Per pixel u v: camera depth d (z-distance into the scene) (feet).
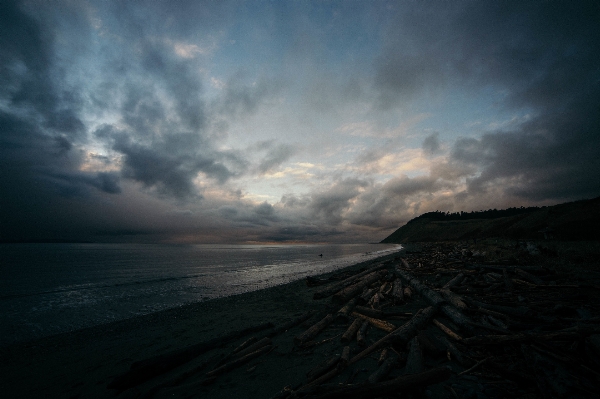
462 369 12.37
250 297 38.01
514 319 17.70
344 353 14.10
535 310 19.70
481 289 30.07
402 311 24.88
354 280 43.55
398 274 52.16
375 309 24.13
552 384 9.30
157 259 128.47
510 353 12.79
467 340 14.05
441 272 47.50
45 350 19.66
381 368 11.96
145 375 13.91
